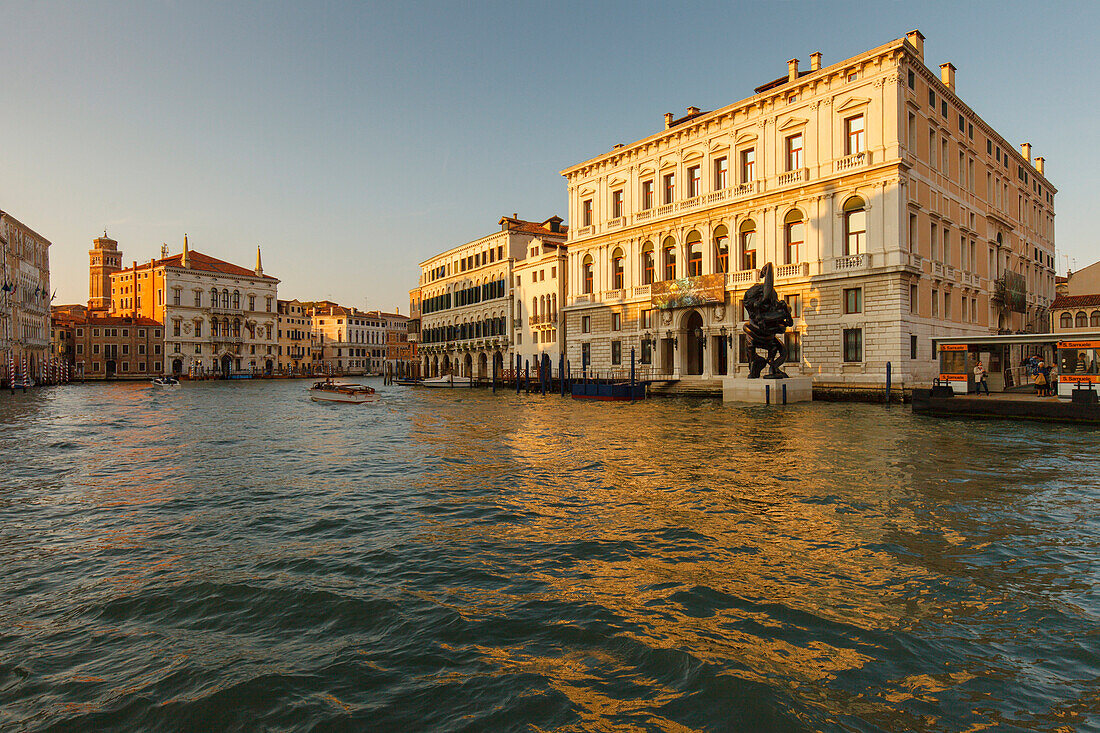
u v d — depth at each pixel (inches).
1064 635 203.6
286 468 539.8
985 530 319.6
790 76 1379.2
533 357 2160.4
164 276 3508.9
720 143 1465.3
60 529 347.9
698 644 198.1
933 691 171.0
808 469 486.9
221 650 201.5
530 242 2294.5
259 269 4148.6
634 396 1406.3
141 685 179.6
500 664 188.9
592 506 381.4
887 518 343.0
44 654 200.5
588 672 183.5
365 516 367.9
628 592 243.4
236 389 2452.0
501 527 338.6
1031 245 1852.9
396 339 5388.8
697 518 348.2
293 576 267.6
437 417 1050.1
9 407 1379.2
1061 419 776.9
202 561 289.6
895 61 1172.5
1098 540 302.4
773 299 1208.2
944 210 1353.3
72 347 3376.0
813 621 214.4
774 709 161.2
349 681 180.7
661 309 1571.1
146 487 460.8
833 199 1256.8
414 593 246.4
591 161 1785.2
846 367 1235.2
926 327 1250.6
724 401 1253.7
